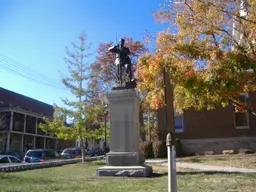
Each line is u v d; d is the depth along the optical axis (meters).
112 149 14.16
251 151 25.59
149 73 14.16
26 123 55.06
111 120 14.43
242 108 16.70
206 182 10.91
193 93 12.48
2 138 49.00
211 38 13.66
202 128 27.67
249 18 13.13
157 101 15.02
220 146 27.00
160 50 13.62
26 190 9.84
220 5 13.59
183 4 14.34
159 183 10.88
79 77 24.70
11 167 17.70
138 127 15.03
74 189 10.02
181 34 13.88
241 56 11.45
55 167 20.59
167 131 5.63
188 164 18.78
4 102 53.03
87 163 23.56
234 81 11.42
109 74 37.06
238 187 9.87
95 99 25.62
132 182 11.38
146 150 27.80
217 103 16.59
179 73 12.53
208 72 11.80
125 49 15.95
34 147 57.91
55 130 24.45
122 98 14.51
